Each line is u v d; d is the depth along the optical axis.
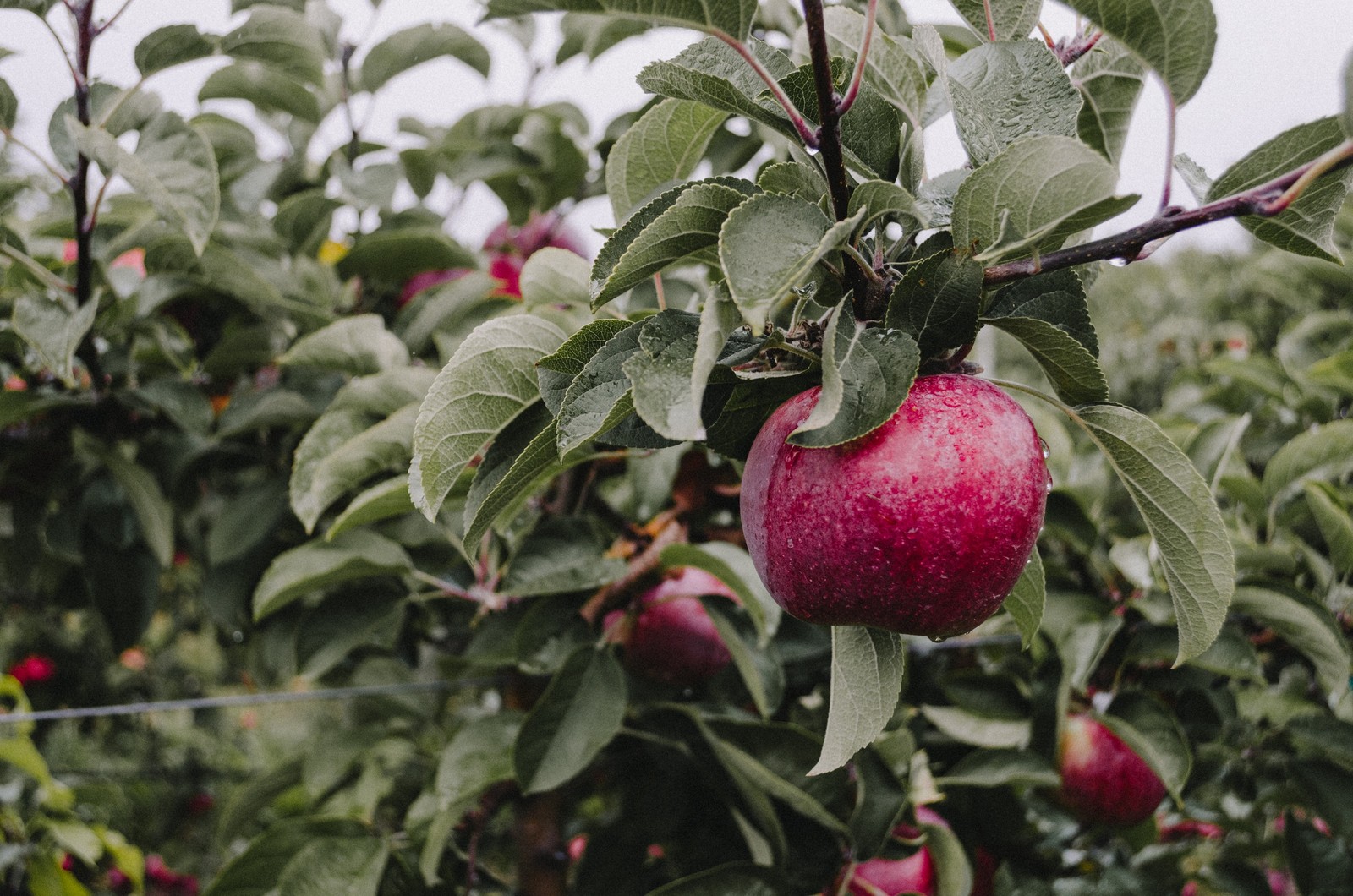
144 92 1.75
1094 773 1.87
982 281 0.86
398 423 1.58
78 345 1.85
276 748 6.00
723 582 1.67
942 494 0.85
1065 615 1.91
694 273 1.90
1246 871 2.14
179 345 2.19
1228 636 1.83
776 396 0.97
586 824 2.40
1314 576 2.14
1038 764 1.75
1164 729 1.81
